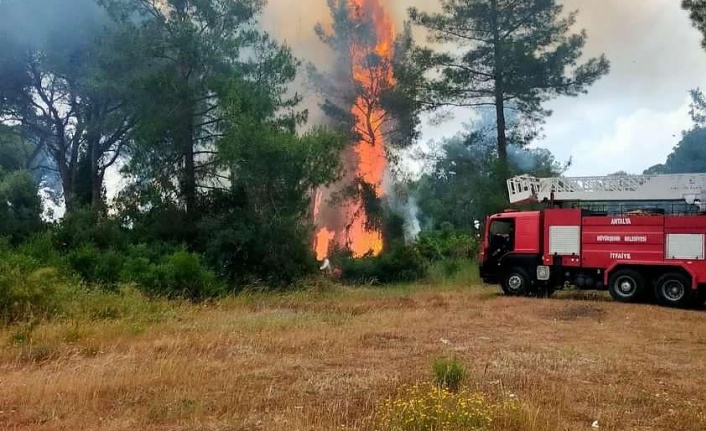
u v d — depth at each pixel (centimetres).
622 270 1758
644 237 1731
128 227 2267
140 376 785
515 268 1950
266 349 1000
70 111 3506
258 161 2094
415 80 3244
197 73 2398
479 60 3192
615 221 1781
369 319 1355
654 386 779
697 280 1642
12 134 3588
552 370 853
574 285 1872
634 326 1302
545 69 3086
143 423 614
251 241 2108
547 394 722
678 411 670
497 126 3228
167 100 2273
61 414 645
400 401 652
